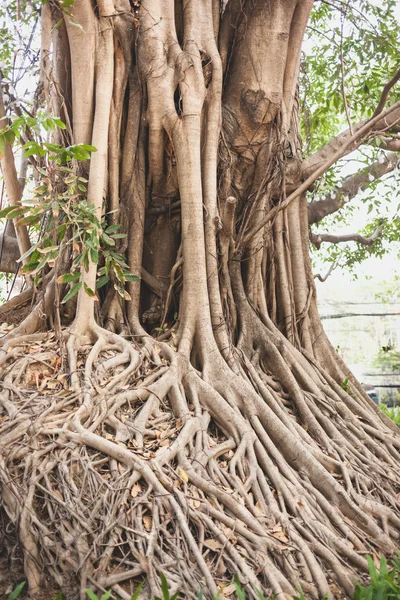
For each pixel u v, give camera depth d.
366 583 5.02
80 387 5.86
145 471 5.05
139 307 7.59
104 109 7.20
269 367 7.59
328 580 5.00
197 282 7.06
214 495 5.24
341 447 6.91
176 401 6.20
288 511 5.56
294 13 8.47
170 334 7.21
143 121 7.71
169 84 7.43
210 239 7.33
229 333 7.42
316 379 8.02
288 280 8.56
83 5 7.11
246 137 8.12
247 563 4.76
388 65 10.28
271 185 8.23
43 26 7.44
